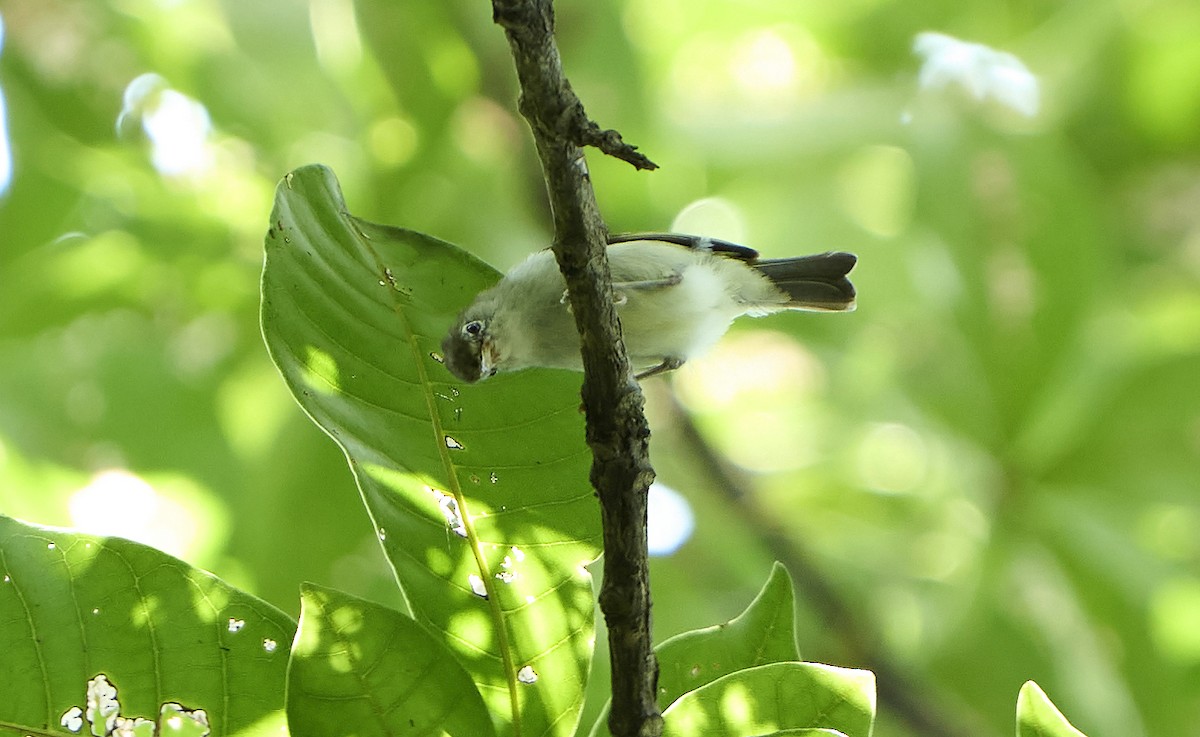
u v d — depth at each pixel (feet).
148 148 37.76
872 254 42.52
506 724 14.34
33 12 36.76
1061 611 37.19
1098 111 43.42
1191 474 35.12
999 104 42.27
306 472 35.24
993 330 35.63
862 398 42.14
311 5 36.63
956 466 37.06
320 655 13.10
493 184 36.19
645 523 13.65
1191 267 43.68
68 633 13.87
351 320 14.92
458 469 14.89
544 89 12.30
